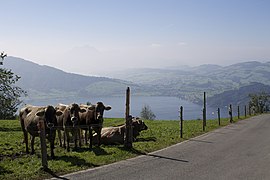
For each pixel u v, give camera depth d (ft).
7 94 128.88
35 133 52.90
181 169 43.27
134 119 82.48
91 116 61.98
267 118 168.66
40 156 52.03
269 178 38.88
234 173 41.24
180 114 78.64
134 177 39.04
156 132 88.48
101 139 67.77
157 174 40.52
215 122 135.95
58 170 41.91
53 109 52.54
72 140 69.67
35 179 38.04
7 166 43.96
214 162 47.93
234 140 72.95
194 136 81.05
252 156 52.90
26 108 57.00
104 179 38.06
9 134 80.94
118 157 51.13
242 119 159.22
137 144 63.67
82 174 40.32
